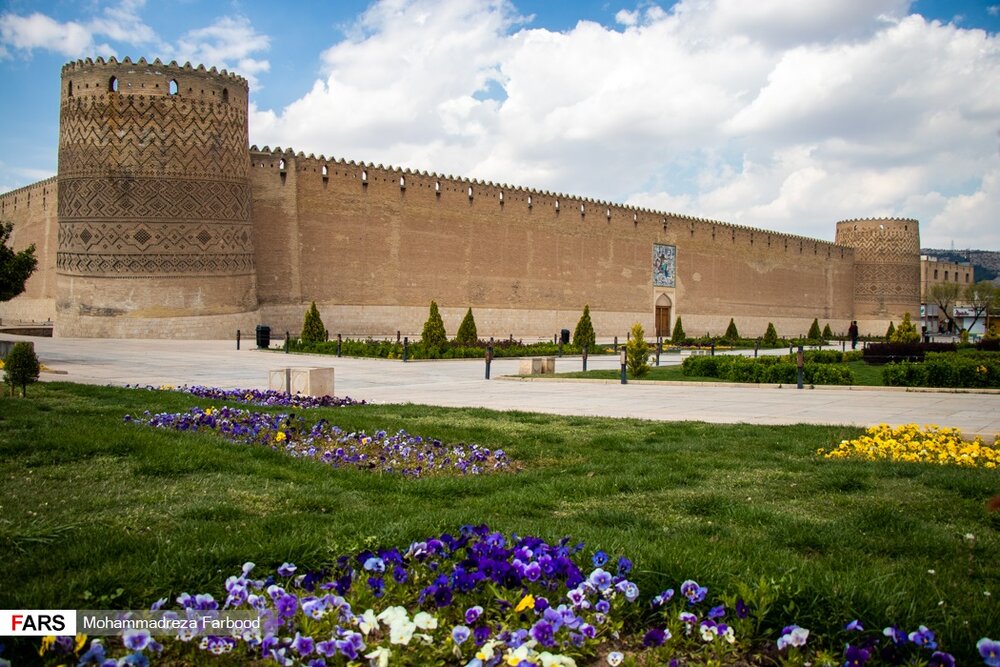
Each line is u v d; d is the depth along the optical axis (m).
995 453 7.37
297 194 34.59
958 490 6.11
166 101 29.73
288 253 34.38
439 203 39.59
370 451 7.93
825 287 63.16
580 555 4.18
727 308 55.50
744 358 19.36
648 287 50.34
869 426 9.88
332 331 35.50
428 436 8.70
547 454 7.99
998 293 72.12
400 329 37.78
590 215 46.94
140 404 10.40
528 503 5.74
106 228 29.30
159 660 3.28
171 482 6.09
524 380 18.17
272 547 4.24
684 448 8.10
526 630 3.28
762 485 6.39
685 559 4.09
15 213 44.81
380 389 15.58
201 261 30.33
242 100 32.03
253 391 12.60
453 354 26.08
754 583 3.74
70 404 10.12
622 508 5.61
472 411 11.22
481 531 4.30
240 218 31.67
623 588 3.56
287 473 6.56
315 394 13.06
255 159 33.66
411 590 3.79
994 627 3.34
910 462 7.16
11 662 3.13
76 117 29.66
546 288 44.56
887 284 65.25
